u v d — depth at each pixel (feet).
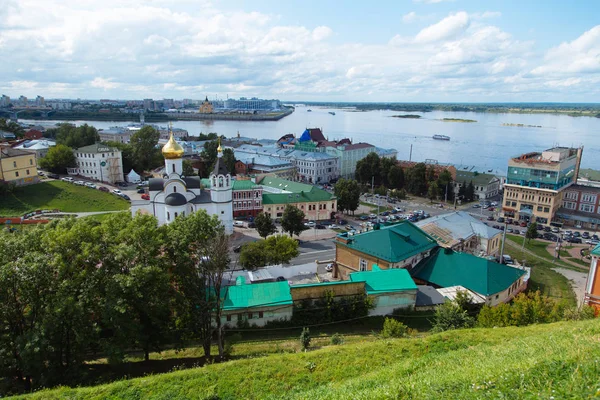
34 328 135.74
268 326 196.54
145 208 367.04
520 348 106.42
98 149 584.40
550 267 337.31
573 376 72.08
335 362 128.88
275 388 116.57
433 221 336.08
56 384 137.80
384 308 212.43
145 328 156.25
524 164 472.85
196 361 160.86
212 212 363.15
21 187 469.16
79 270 149.28
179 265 164.76
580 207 476.13
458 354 116.57
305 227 392.88
